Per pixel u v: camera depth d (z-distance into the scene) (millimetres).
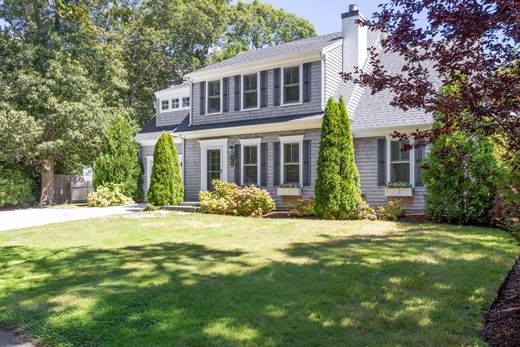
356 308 3770
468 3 2807
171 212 13578
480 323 3396
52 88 18797
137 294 4312
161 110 20766
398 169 12281
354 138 12961
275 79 14320
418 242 7035
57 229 9711
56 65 18859
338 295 4172
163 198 15141
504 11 2674
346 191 10938
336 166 11047
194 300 4086
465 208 9359
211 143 15883
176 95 20219
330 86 13781
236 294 4242
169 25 28141
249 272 5176
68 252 6828
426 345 2977
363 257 5926
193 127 16297
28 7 22453
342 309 3750
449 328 3285
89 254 6617
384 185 12359
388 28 3398
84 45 21609
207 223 10469
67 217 12773
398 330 3264
